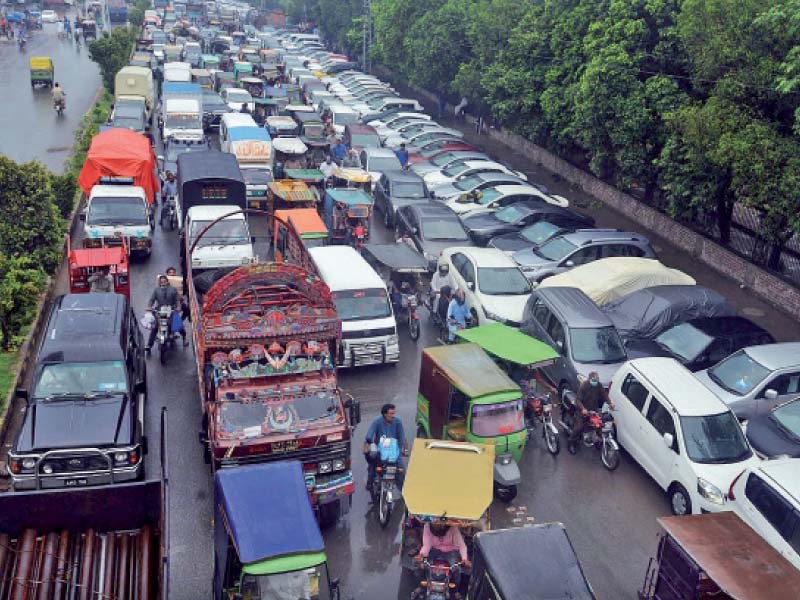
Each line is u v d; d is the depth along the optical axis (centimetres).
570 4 3038
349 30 6619
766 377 1468
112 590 818
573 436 1420
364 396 1586
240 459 1120
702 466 1219
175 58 5966
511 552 891
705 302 1792
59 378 1247
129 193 2283
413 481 1041
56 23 9550
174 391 1545
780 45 1977
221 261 1934
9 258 1931
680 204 2291
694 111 2095
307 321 1239
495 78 3391
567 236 2178
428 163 3141
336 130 3800
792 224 1906
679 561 976
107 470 1153
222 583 896
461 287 1917
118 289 1733
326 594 858
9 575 819
